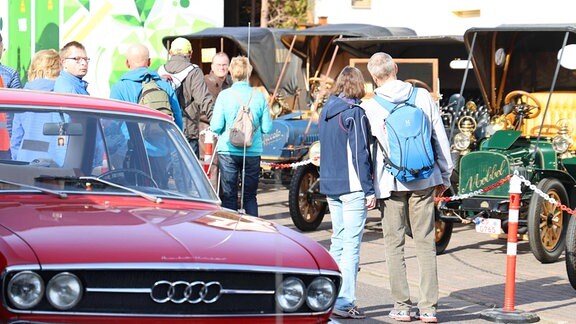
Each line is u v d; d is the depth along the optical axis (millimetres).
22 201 7082
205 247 6527
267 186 23125
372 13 26828
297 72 23625
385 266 14016
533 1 22891
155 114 8328
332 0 27859
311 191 16859
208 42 23625
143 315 6203
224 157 13508
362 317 10828
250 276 6531
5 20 25859
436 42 19766
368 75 18484
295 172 16891
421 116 10391
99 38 24422
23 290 5926
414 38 19234
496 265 14516
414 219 10633
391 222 10719
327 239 16328
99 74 24453
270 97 21391
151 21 24672
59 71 13211
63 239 6234
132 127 8078
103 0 24391
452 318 11117
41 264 5965
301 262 6785
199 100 15000
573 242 12422
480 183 14750
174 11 24750
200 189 8023
